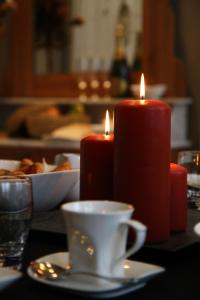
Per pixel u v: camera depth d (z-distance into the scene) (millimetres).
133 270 783
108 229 733
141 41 3295
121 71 3289
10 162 1279
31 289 759
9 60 3742
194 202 1204
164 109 889
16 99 3689
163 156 895
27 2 3609
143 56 3297
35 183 1058
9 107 3830
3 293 747
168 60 3289
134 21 3307
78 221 735
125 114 881
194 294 751
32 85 3662
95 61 3420
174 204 965
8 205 855
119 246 750
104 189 960
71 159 1288
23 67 3689
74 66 3494
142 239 731
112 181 956
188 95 3289
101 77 3408
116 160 896
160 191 895
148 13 3277
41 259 817
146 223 890
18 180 863
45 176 1062
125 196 890
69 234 757
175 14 3295
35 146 2965
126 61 3309
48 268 785
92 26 3402
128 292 748
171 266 860
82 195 980
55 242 972
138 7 3297
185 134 3287
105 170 958
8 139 3180
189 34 3270
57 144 2912
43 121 3088
